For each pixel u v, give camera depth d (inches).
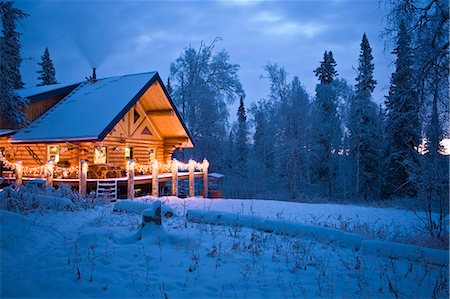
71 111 869.2
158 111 967.0
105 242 305.3
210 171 1487.5
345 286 237.1
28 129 844.0
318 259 292.8
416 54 394.9
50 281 217.8
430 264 285.9
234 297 209.8
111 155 860.0
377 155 1512.1
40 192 532.4
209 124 1406.3
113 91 901.8
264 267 266.4
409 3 392.2
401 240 389.1
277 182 1772.9
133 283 221.3
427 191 427.5
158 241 306.8
